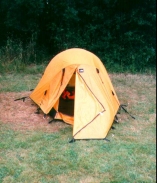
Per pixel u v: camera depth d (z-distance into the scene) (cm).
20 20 1294
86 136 616
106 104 669
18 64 1155
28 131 647
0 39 1338
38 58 1288
